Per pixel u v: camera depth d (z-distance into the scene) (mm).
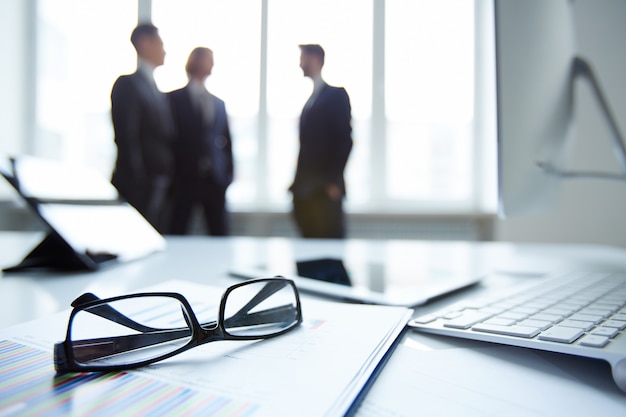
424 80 2957
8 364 268
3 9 2771
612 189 2502
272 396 227
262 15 3004
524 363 299
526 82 547
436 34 2928
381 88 2986
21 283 543
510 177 533
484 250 1010
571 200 2555
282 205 3104
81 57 2922
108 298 281
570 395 251
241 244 1077
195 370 263
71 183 681
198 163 2385
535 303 405
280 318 344
